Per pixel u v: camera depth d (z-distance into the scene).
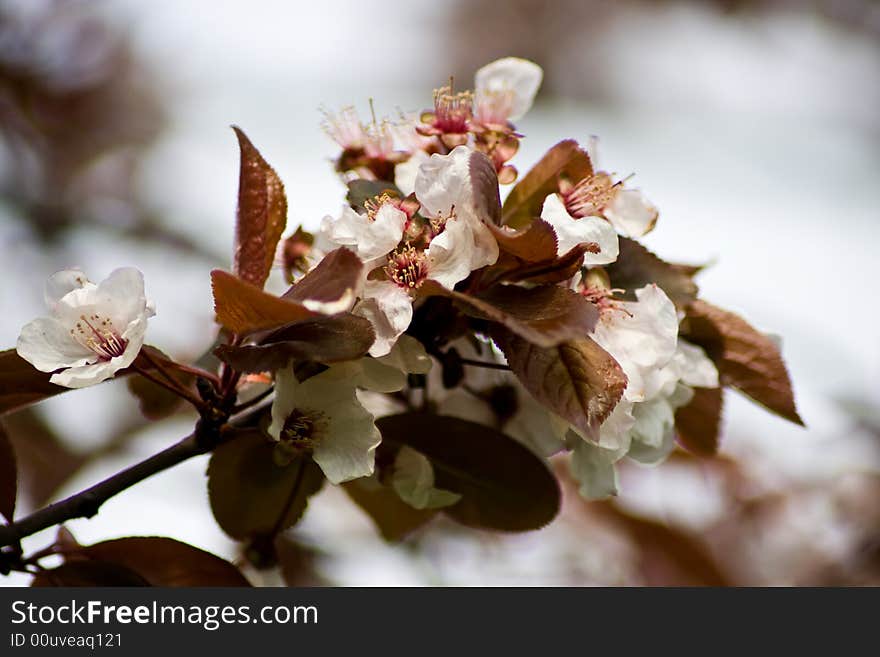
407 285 0.52
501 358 0.57
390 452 0.56
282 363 0.52
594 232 0.53
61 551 0.56
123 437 0.73
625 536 0.74
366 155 0.56
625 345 0.54
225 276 0.51
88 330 0.53
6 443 0.56
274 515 0.58
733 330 0.57
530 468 0.57
